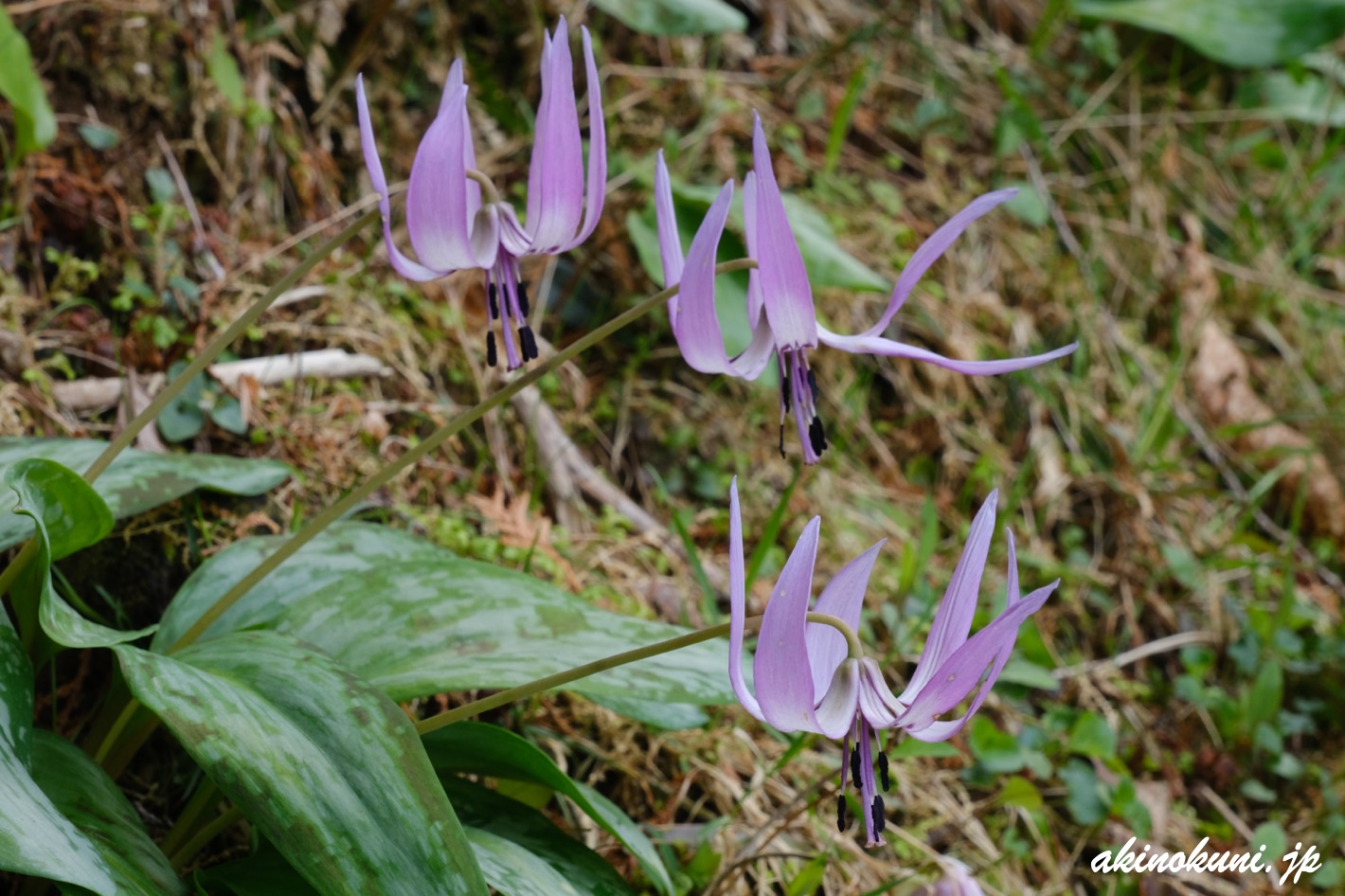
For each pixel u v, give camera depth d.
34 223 3.09
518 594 2.18
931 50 5.36
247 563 2.30
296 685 1.71
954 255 4.79
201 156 3.47
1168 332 5.18
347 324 3.39
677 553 3.49
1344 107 5.91
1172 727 3.70
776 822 2.82
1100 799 3.14
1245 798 3.58
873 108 5.11
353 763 1.63
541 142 1.90
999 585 3.95
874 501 4.05
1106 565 4.20
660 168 1.87
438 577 2.18
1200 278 5.20
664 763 2.86
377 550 2.43
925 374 4.39
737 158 4.58
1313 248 5.92
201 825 2.23
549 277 3.92
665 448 3.86
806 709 1.53
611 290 4.03
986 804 3.06
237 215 3.53
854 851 2.82
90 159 3.26
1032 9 5.92
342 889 1.52
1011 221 5.06
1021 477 4.00
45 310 3.03
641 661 2.07
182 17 3.44
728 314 3.63
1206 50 5.06
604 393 3.85
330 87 3.90
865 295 4.40
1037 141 5.36
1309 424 5.03
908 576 3.34
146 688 1.60
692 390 3.97
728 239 3.71
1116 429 4.55
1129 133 5.70
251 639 1.83
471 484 3.35
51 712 2.42
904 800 3.06
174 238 3.27
